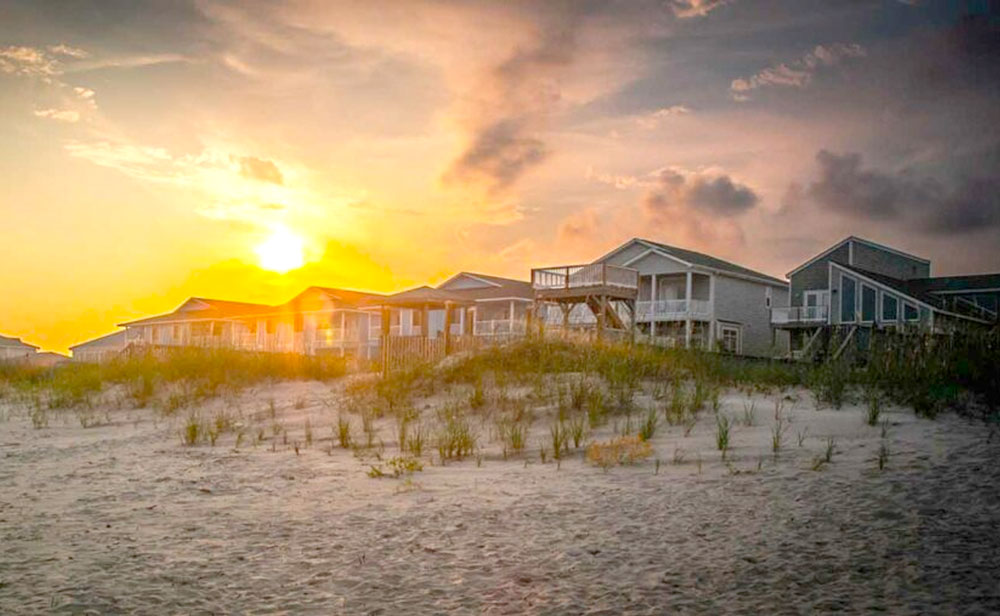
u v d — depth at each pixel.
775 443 9.38
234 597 5.10
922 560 5.17
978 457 7.92
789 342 44.59
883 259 46.72
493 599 4.96
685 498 7.34
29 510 7.98
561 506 7.35
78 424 16.89
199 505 8.09
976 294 41.19
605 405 13.27
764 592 4.83
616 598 4.87
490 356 18.23
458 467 9.85
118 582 5.43
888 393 12.43
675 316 43.66
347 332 52.12
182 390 19.97
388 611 4.80
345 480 9.28
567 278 30.33
